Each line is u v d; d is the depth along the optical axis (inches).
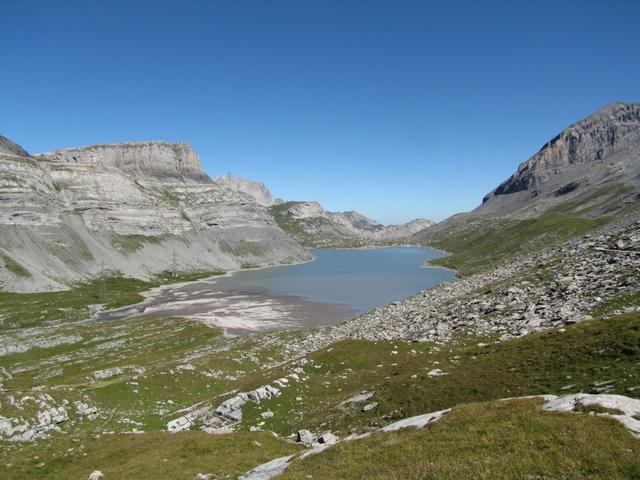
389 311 4530.0
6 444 1675.7
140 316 6259.8
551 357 1441.9
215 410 2011.6
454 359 1925.4
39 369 3629.4
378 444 860.6
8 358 4001.0
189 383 2652.6
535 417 757.3
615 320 1553.9
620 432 635.5
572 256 3531.0
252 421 1843.0
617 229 4259.4
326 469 781.9
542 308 2452.0
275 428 1734.7
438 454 709.3
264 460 1160.8
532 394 1219.9
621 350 1263.5
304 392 2073.1
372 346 2640.3
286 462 948.6
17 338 4574.3
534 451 627.2
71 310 6200.8
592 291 2375.7
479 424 798.5
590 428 661.9
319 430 1541.6
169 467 1144.8
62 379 2974.9
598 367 1221.1
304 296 7706.7
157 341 4596.5
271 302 7180.1
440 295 4566.9
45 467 1309.1
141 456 1294.3
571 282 2716.5
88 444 1513.3
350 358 2480.3
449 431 812.0
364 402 1651.1
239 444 1337.4
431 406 1407.5
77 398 2156.7
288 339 4224.9
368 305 6697.8
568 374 1261.1
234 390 2251.5
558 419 724.0
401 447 788.0
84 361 3850.9
